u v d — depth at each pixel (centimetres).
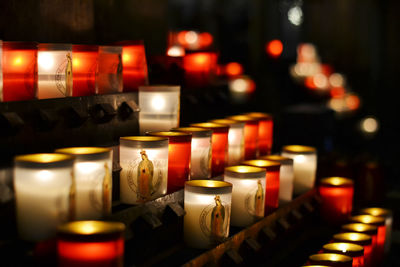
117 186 146
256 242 174
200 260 147
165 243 153
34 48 127
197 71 223
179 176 157
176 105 172
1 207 106
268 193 190
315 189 248
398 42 1001
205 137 171
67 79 138
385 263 244
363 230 207
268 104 569
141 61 181
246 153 213
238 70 543
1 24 157
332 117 495
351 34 1042
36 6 170
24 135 123
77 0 192
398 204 300
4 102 117
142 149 138
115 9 218
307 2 1038
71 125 138
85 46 148
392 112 991
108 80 160
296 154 234
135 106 166
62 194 106
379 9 1012
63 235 101
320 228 248
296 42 918
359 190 289
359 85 1029
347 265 167
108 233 102
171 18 639
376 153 630
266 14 649
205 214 152
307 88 690
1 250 103
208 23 641
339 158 306
